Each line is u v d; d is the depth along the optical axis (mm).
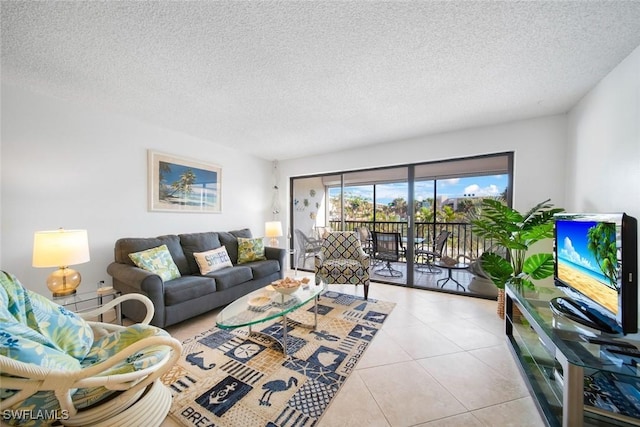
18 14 1265
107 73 1838
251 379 1556
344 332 2184
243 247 3469
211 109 2479
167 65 1736
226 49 1561
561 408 1227
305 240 4586
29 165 2098
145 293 2051
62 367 969
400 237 3811
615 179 1704
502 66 1736
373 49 1559
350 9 1244
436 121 2783
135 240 2551
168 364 1145
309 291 2262
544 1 1188
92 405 1035
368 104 2355
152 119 2748
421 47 1539
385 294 3248
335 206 4371
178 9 1244
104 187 2541
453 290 3318
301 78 1901
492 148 2883
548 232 2137
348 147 3865
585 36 1423
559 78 1886
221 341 2045
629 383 1160
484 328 2242
